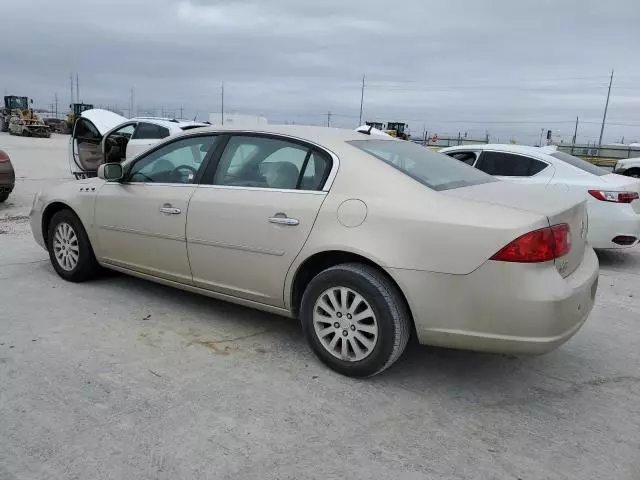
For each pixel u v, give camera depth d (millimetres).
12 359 3498
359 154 3504
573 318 3016
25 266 5645
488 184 3713
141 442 2684
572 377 3582
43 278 5238
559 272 3043
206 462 2557
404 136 28359
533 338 2910
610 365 3783
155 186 4328
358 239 3236
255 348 3824
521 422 3018
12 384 3184
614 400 3297
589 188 6637
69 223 4996
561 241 3012
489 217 2977
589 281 3219
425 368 3633
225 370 3479
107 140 10773
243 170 3896
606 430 2967
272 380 3371
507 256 2877
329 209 3383
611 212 6539
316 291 3443
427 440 2807
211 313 4457
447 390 3346
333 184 3459
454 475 2539
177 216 4090
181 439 2723
